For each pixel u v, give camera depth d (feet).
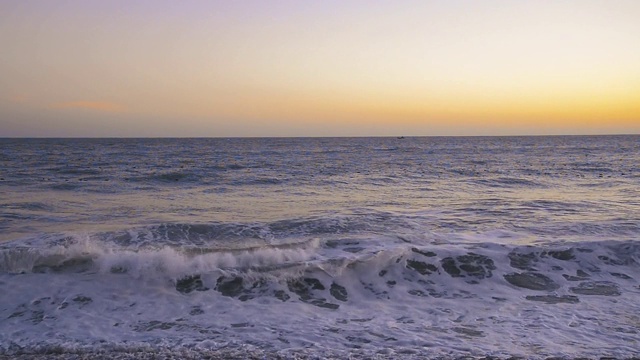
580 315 20.99
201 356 16.87
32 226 38.93
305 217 41.98
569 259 27.89
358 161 133.39
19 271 24.66
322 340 18.35
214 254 26.73
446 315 21.17
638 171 96.32
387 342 18.15
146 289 23.44
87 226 38.93
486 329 19.48
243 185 70.18
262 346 17.76
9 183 70.38
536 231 35.76
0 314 20.52
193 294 23.20
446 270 26.48
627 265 27.30
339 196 58.08
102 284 23.65
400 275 25.82
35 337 18.45
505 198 55.31
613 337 18.56
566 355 16.93
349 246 30.17
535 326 19.76
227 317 20.76
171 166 107.45
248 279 24.50
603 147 256.32
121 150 211.00
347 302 22.91
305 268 25.29
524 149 233.14
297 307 22.12
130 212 46.16
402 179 79.15
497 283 25.22
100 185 69.10
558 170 100.32
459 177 82.79
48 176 81.71
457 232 35.47
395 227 37.65
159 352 17.19
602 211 45.14
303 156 161.27
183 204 51.44
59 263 25.41
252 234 35.06
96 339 18.38
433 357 16.75
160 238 33.17
